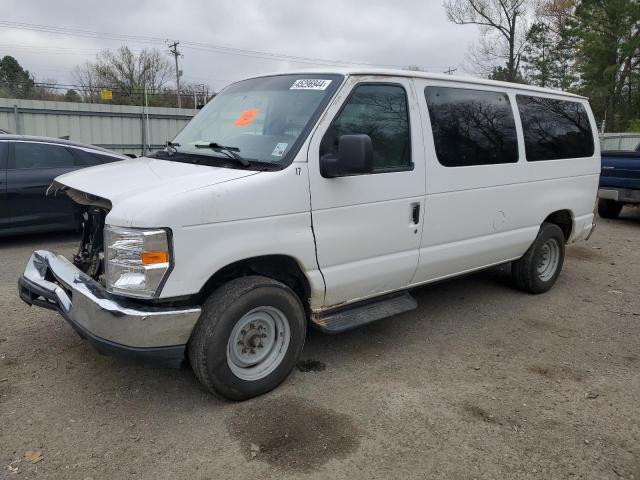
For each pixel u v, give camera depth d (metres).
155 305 3.22
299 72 4.28
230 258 3.37
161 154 4.30
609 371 4.38
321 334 4.90
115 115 20.17
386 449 3.26
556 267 6.29
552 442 3.39
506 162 5.18
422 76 4.45
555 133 5.85
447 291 6.26
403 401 3.79
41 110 18.78
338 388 3.94
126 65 60.75
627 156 10.98
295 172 3.62
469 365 4.40
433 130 4.49
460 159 4.71
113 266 3.19
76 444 3.20
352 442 3.31
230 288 3.49
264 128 3.96
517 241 5.53
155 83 61.53
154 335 3.20
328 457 3.16
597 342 4.96
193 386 3.88
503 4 41.62
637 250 8.73
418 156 4.35
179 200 3.17
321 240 3.81
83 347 4.41
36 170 7.64
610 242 9.33
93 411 3.54
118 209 3.20
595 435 3.48
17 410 3.52
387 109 4.18
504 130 5.18
